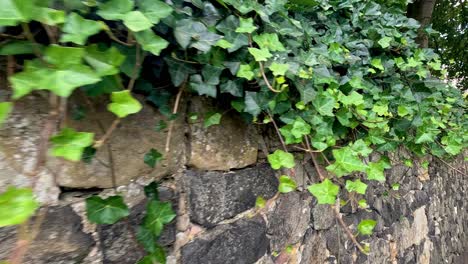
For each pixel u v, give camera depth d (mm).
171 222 896
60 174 665
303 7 1266
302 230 1372
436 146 1911
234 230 1071
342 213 1606
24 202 422
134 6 608
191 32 751
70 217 684
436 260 2803
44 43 570
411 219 2322
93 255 723
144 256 811
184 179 930
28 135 617
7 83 593
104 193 749
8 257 592
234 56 911
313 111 1100
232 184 1062
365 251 1089
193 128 939
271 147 1218
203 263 977
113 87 646
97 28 540
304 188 1367
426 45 2820
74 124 669
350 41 1559
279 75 962
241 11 878
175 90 871
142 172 819
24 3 441
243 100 969
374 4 1734
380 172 1131
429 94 1730
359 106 1286
